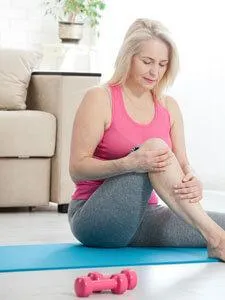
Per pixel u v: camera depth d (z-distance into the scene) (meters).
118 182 2.91
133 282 2.38
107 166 2.87
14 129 4.48
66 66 6.30
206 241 2.88
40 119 4.54
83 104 2.98
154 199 3.12
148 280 2.52
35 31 6.23
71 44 6.21
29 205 4.57
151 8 6.04
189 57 5.84
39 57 4.88
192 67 5.83
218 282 2.50
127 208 2.92
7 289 2.36
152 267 2.71
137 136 3.00
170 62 3.00
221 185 5.73
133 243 3.11
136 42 2.95
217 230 2.85
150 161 2.81
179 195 2.84
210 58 5.74
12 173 4.52
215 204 4.94
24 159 4.54
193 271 2.66
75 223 3.05
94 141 2.96
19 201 4.54
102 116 2.96
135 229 3.00
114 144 2.98
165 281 2.51
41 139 4.54
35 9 6.23
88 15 6.23
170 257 2.87
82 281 2.28
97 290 2.31
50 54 6.23
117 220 2.94
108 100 2.98
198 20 5.78
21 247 3.06
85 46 6.37
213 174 5.77
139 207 2.93
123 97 3.01
